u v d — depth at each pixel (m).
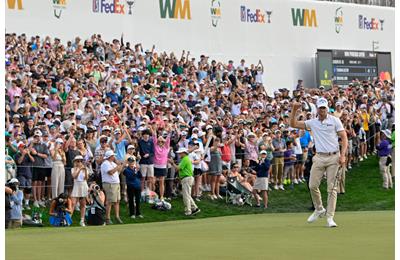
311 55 94.94
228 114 62.28
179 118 57.44
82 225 44.69
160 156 52.09
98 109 53.34
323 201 59.16
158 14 83.38
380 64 97.38
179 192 54.78
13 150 45.75
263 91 75.12
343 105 69.69
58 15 76.19
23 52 60.12
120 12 80.44
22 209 45.34
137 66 67.12
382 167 63.81
